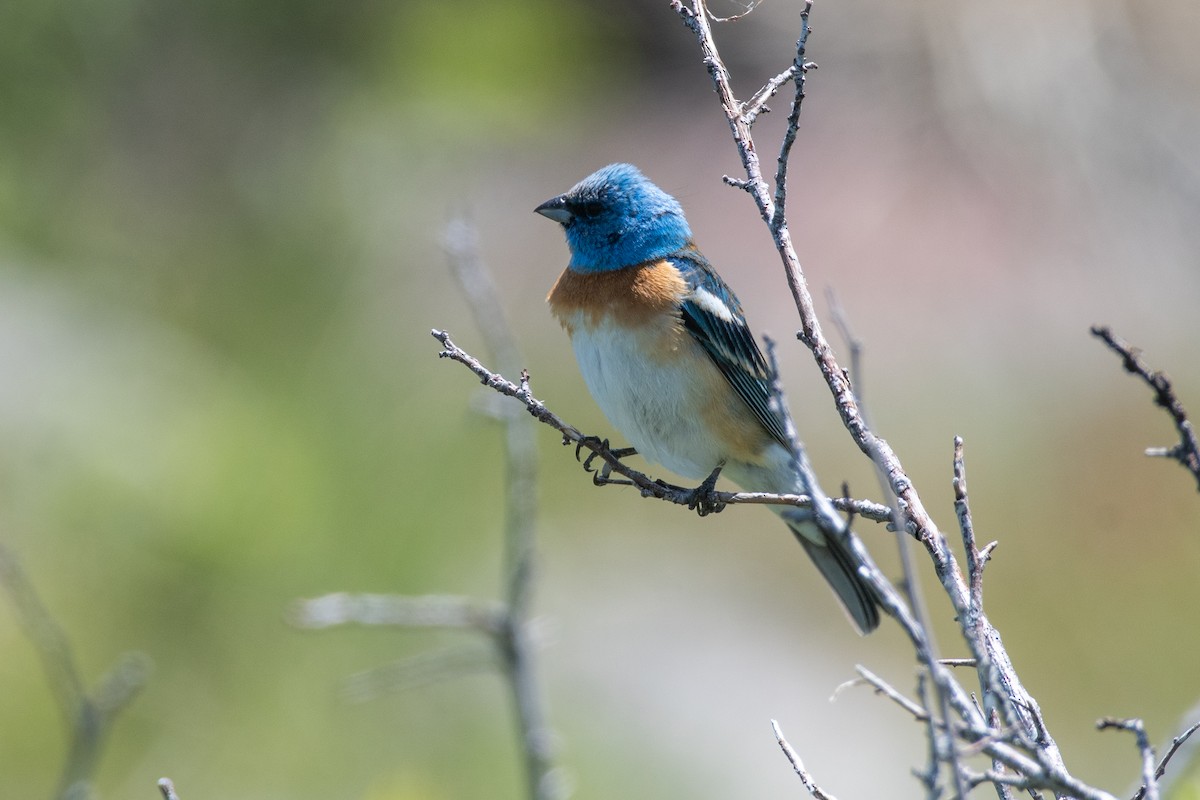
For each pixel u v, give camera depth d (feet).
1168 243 57.47
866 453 16.28
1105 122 60.44
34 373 39.32
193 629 37.06
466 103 52.90
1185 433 12.77
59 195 47.78
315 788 35.53
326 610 22.47
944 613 45.50
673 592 47.14
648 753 41.22
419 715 37.11
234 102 51.70
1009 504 50.60
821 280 55.11
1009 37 62.18
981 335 54.44
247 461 39.58
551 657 43.60
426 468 44.68
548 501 49.78
